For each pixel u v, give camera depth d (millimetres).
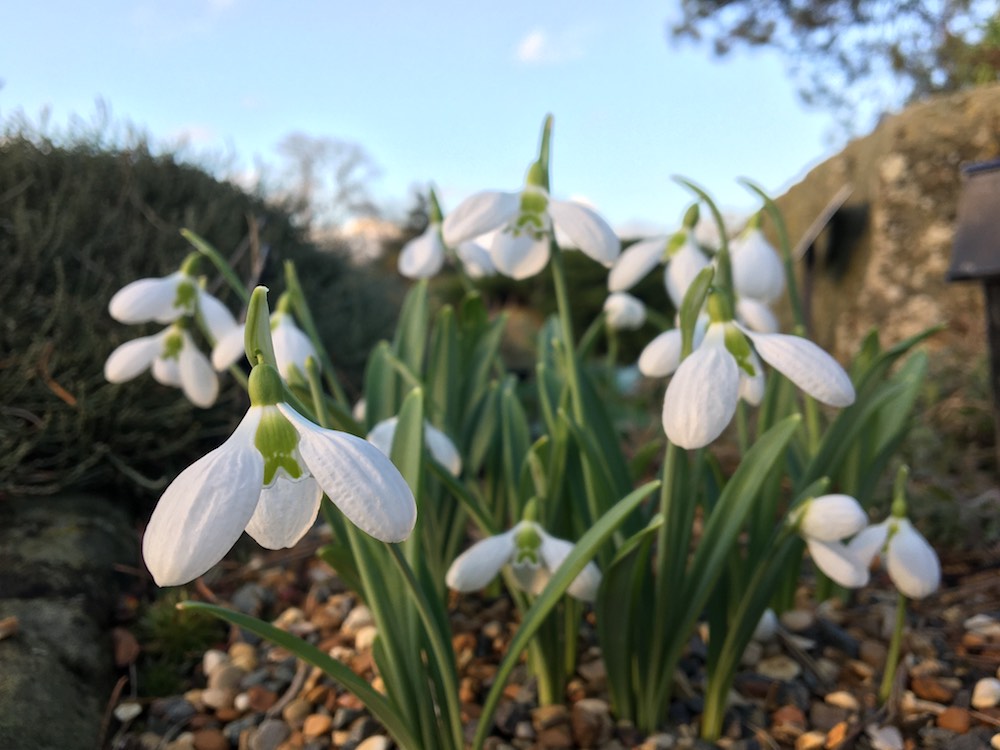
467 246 344
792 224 739
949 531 374
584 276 1344
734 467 476
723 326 172
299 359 262
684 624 227
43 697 263
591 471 235
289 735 271
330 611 343
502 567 225
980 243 317
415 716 207
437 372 339
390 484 116
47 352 399
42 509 379
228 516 113
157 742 275
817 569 326
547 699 261
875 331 313
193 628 331
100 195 521
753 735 248
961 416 481
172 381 290
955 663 276
